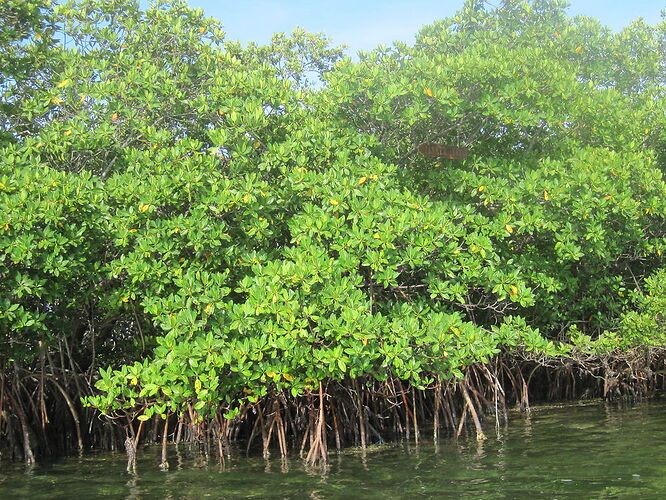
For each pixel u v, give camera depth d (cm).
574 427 1066
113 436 1084
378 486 740
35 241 895
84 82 1116
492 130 1283
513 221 1102
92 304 1123
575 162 1182
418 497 680
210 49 1232
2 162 983
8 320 918
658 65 1675
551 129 1286
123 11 1284
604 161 1162
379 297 1066
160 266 931
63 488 809
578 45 1552
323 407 939
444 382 1106
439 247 998
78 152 1071
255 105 1060
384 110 1136
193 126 1191
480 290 1177
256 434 1014
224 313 893
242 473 851
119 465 946
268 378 902
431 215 960
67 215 938
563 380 1439
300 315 838
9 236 882
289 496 717
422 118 1164
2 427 1017
